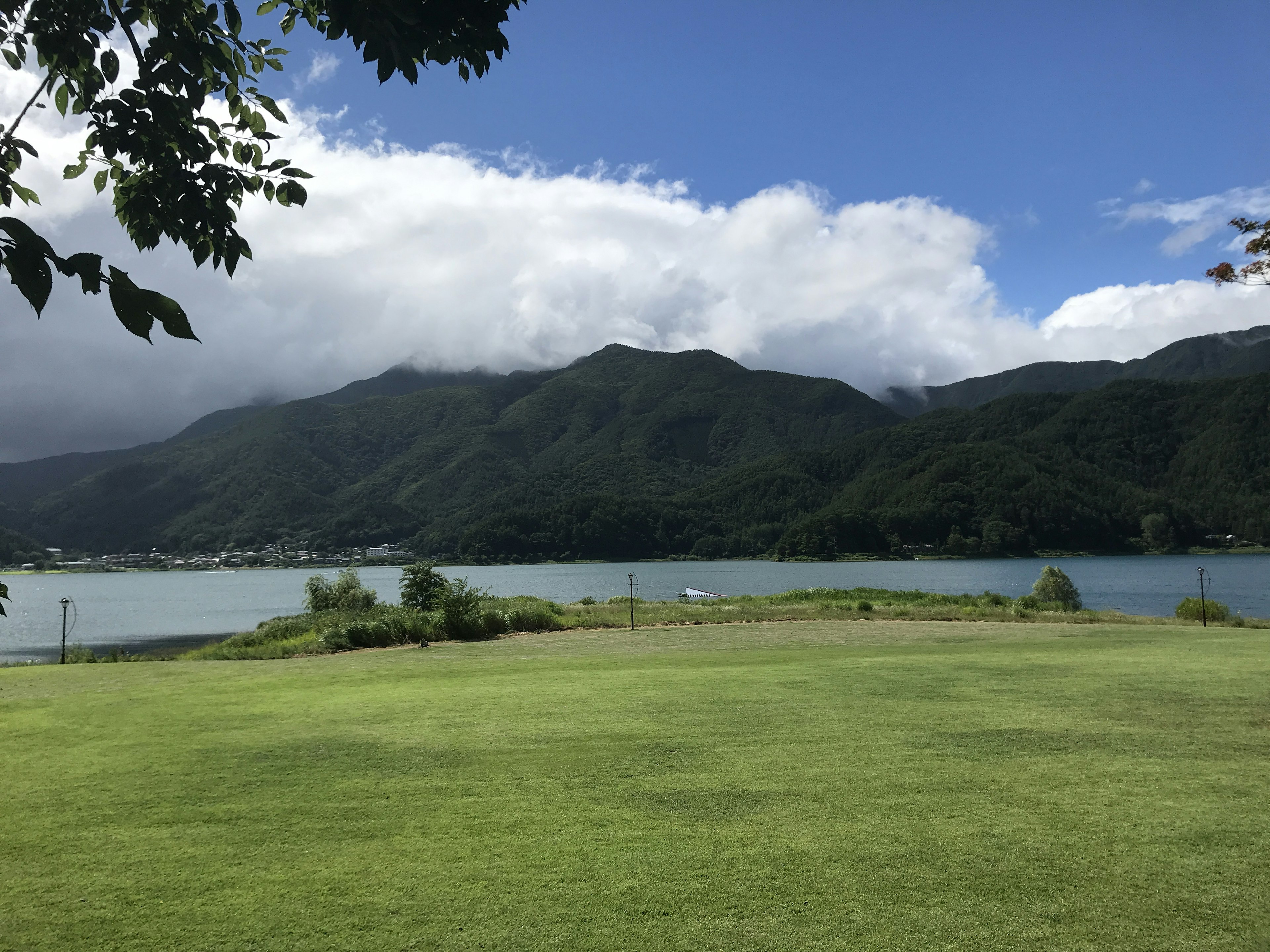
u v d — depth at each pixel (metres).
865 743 7.59
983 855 4.80
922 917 4.04
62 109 2.80
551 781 6.45
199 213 2.83
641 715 9.12
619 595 73.00
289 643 20.95
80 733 8.64
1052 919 4.00
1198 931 3.89
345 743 7.92
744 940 3.81
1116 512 170.88
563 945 3.79
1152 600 65.12
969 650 16.31
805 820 5.45
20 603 89.75
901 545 165.75
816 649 17.06
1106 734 7.93
